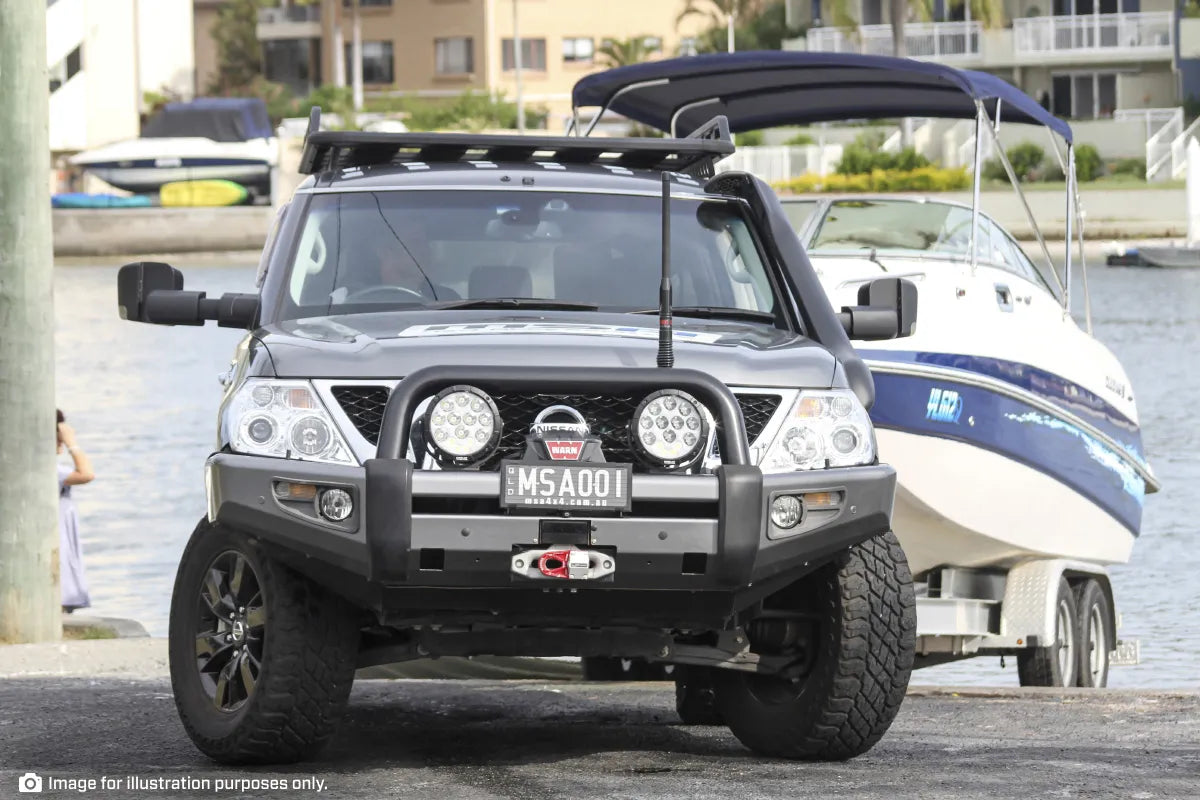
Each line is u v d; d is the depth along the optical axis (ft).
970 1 639.35
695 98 129.08
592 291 66.85
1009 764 59.98
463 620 57.93
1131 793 54.44
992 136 112.37
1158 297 446.60
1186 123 617.21
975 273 108.88
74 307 496.64
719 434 56.34
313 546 55.31
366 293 65.77
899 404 105.70
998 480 110.11
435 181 69.67
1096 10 649.61
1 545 102.27
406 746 65.36
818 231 112.27
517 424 56.39
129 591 149.48
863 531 58.03
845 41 647.15
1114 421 120.78
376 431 56.39
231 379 62.54
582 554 54.54
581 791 55.06
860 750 61.16
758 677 63.62
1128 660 123.44
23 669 92.02
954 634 108.37
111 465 229.04
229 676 60.08
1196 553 165.68
